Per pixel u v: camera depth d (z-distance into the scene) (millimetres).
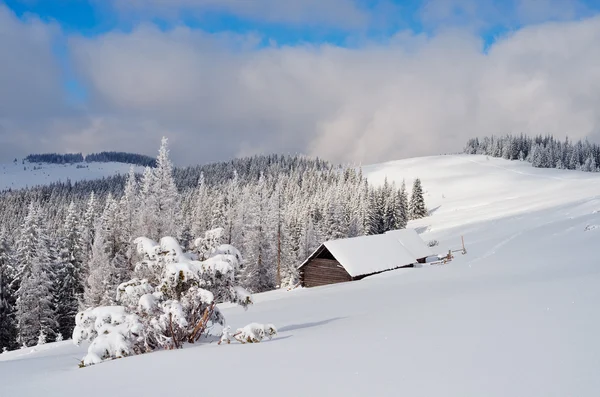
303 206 96312
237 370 5289
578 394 2971
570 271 15398
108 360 8609
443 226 75062
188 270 10578
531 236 42719
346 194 98812
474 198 116125
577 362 3771
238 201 62000
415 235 44844
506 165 168375
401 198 90312
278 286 56156
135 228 37281
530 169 154125
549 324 5770
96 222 50031
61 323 45781
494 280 16703
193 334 10547
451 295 12578
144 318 10133
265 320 14820
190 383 4758
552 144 177250
